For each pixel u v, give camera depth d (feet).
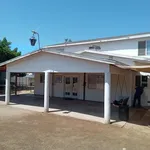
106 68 27.45
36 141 18.83
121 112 29.60
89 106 41.65
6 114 31.27
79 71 29.94
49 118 29.17
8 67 41.01
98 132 22.65
